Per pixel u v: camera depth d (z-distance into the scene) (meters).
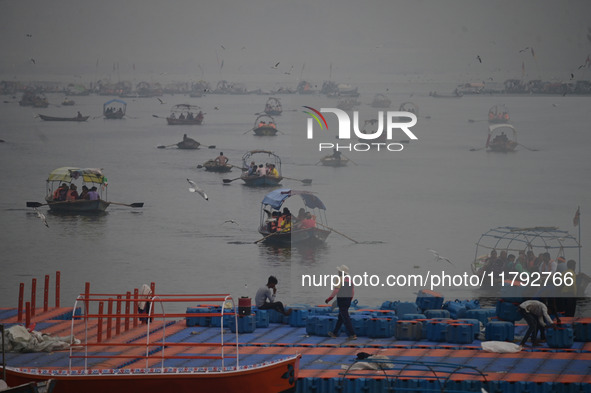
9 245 190.50
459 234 147.50
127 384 59.69
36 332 76.19
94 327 85.38
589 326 78.06
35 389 57.88
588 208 167.25
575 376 64.94
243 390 59.94
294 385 62.75
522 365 68.75
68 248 187.88
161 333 81.88
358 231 152.00
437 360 70.56
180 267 165.88
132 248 186.62
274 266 164.50
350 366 64.56
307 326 81.56
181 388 59.59
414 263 128.88
